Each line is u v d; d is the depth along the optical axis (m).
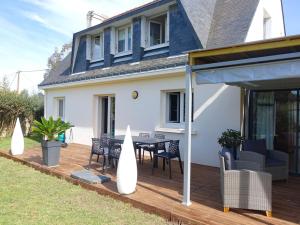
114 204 6.44
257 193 5.55
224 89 9.77
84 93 15.65
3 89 19.69
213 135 10.02
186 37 11.16
